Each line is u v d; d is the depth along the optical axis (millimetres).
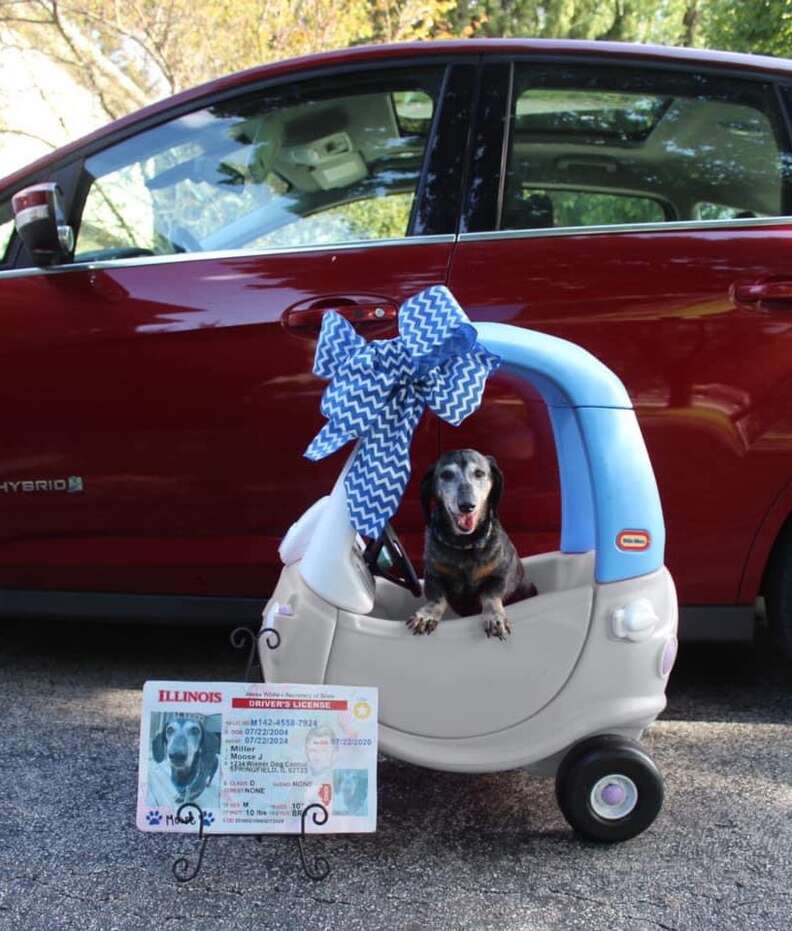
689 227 2693
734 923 1795
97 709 2799
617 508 2031
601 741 2006
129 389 2773
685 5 16844
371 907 1844
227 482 2793
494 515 2121
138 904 1853
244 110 2912
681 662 3238
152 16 9383
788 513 2693
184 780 1884
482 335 2066
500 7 16547
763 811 2213
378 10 11180
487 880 1932
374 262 2730
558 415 2229
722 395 2623
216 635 3475
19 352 2793
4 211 2943
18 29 10234
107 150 2953
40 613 2961
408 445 1999
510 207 2768
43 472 2844
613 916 1814
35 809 2205
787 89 2771
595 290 2635
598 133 2807
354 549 2168
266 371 2725
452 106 2830
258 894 1885
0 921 1795
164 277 2805
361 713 1922
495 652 2025
